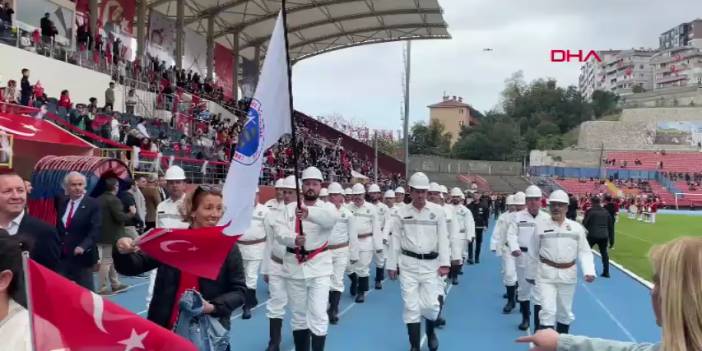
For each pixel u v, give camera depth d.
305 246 7.28
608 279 15.84
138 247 3.93
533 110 120.75
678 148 86.94
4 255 2.58
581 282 15.32
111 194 10.42
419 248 8.12
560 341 2.47
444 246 8.16
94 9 25.48
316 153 38.41
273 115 4.88
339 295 10.20
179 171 9.04
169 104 26.56
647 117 94.69
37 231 5.17
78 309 2.92
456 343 8.99
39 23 21.48
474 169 72.62
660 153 82.31
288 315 10.26
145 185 13.09
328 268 7.48
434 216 8.18
